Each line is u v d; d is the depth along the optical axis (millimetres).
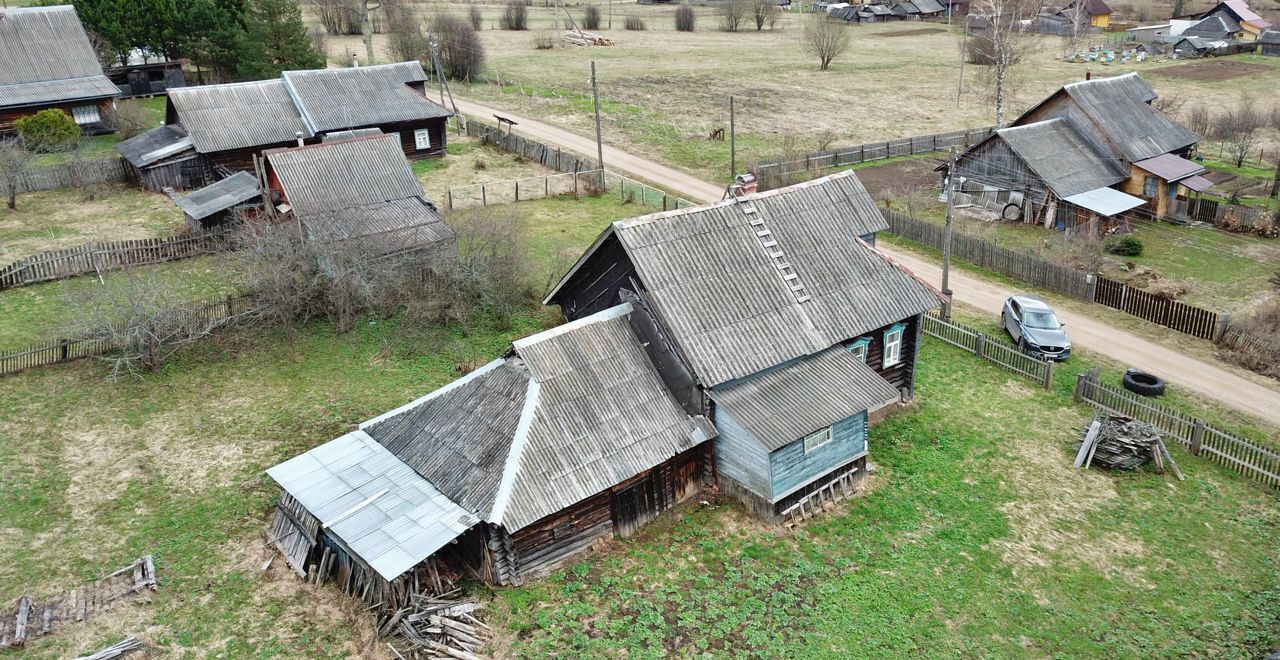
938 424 29312
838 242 28516
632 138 68062
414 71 61000
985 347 33938
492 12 142125
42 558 21594
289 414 28297
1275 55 107062
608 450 22094
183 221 45594
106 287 33250
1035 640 20234
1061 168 48875
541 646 19172
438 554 21953
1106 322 37688
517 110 76062
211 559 21781
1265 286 41125
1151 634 20500
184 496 24156
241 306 33375
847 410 24031
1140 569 22641
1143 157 50375
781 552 22656
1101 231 46125
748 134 70688
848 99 86125
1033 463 27188
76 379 29922
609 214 49344
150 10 70188
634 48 115875
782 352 25016
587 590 21016
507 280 35406
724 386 24078
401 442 23172
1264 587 22016
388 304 34875
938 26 140000
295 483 21969
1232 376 32969
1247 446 26375
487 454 21516
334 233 35000
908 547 23156
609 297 26656
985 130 69438
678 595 21000
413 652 18781
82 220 45531
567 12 144875
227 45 70312
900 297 28344
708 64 104000
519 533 20672
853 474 25562
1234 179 58500
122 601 20266
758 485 23469
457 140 65500
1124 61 106062
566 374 22891
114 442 26609
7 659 18422
